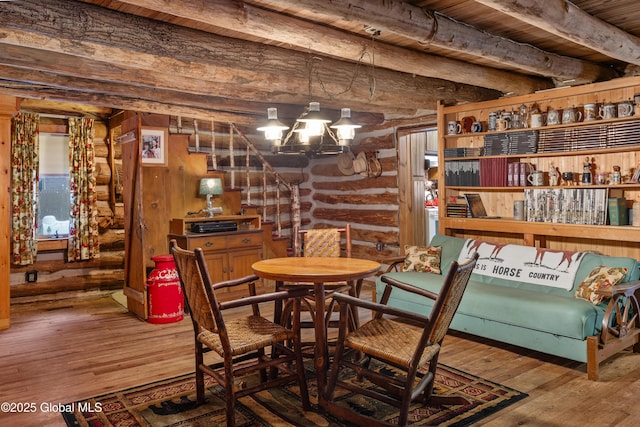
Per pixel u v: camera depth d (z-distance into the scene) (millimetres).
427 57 4164
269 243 6461
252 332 2908
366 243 7125
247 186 6664
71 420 2812
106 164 6496
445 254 4938
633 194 4309
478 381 3291
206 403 3035
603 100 4477
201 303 2656
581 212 4359
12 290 5824
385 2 2883
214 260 5559
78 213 6117
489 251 4625
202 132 6812
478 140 5414
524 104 4922
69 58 3902
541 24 2938
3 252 4820
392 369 3537
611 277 3586
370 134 7008
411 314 2459
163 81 4449
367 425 2619
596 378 3281
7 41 2936
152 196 5699
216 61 3570
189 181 5988
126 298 6016
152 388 3270
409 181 6625
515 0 2635
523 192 5098
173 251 2789
